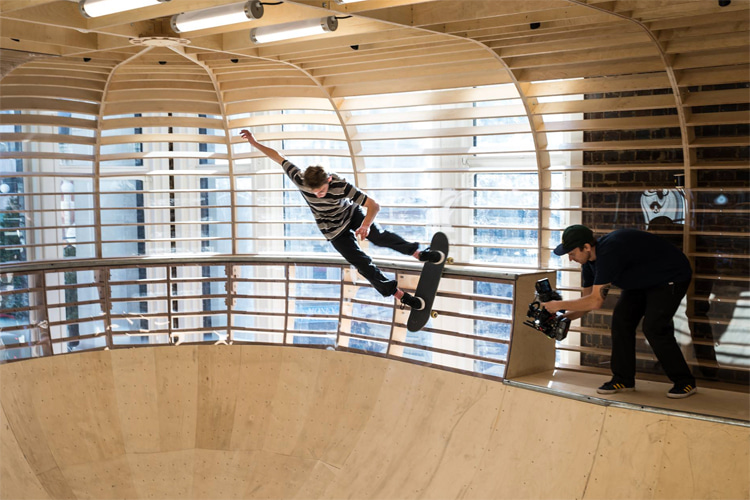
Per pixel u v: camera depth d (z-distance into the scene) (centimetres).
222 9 500
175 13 521
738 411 509
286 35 546
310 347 794
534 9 495
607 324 687
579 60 603
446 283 923
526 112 686
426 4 539
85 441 706
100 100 763
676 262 533
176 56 695
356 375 744
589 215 731
